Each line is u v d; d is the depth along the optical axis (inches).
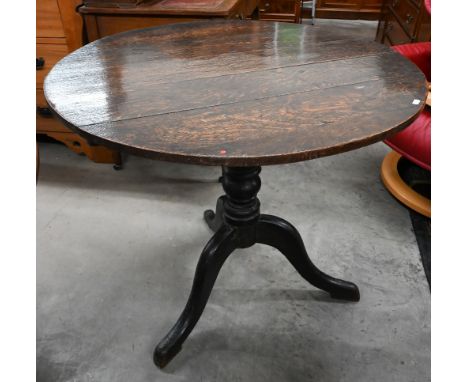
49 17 52.6
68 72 29.8
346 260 46.9
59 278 44.9
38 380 35.0
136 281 44.6
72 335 38.9
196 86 28.1
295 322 40.1
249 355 37.1
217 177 62.4
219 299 42.3
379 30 104.9
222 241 34.7
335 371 35.9
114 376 35.5
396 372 35.8
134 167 64.7
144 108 25.0
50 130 63.4
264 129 22.9
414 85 27.9
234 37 38.1
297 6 120.6
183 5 51.6
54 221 53.2
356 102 25.7
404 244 49.3
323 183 60.6
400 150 48.9
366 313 40.9
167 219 53.7
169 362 36.4
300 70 30.6
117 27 52.2
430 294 42.9
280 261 47.0
